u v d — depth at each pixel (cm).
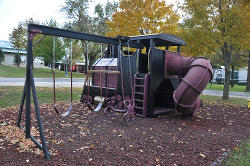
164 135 458
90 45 2538
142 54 703
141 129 499
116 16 1312
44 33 429
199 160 337
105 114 617
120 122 559
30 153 339
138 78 639
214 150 383
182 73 657
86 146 375
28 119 405
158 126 533
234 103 980
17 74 2219
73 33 514
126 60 691
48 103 791
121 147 378
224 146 406
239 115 720
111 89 727
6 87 1105
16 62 3844
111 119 589
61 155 335
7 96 854
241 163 331
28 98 402
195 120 619
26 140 394
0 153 334
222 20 995
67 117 591
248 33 909
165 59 670
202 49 1061
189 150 377
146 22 1253
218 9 972
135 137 436
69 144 384
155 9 1255
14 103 744
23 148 357
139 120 591
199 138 447
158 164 315
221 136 469
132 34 1273
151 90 630
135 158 333
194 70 573
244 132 511
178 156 349
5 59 4119
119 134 454
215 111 775
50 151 349
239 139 453
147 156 343
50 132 447
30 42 398
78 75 2806
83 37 544
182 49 1093
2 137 408
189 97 566
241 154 368
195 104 601
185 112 599
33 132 441
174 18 1278
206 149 386
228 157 354
